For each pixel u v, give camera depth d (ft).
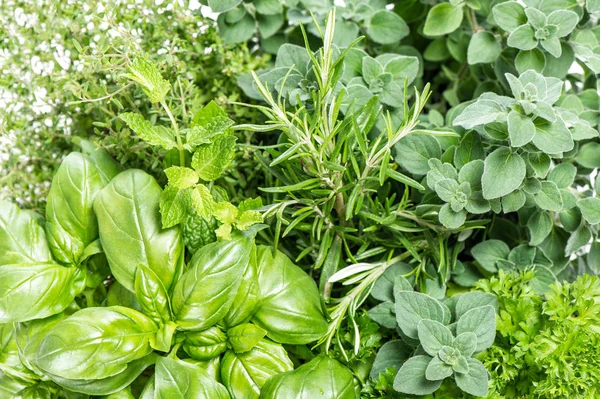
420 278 2.02
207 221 1.85
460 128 2.01
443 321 1.89
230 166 2.06
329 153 1.93
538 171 1.91
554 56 2.03
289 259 1.97
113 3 2.10
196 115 1.90
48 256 1.95
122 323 1.82
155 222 1.87
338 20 2.20
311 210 1.94
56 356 1.76
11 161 2.16
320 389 1.83
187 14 2.16
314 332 1.90
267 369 1.89
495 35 2.17
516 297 1.96
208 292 1.84
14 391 1.95
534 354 1.88
